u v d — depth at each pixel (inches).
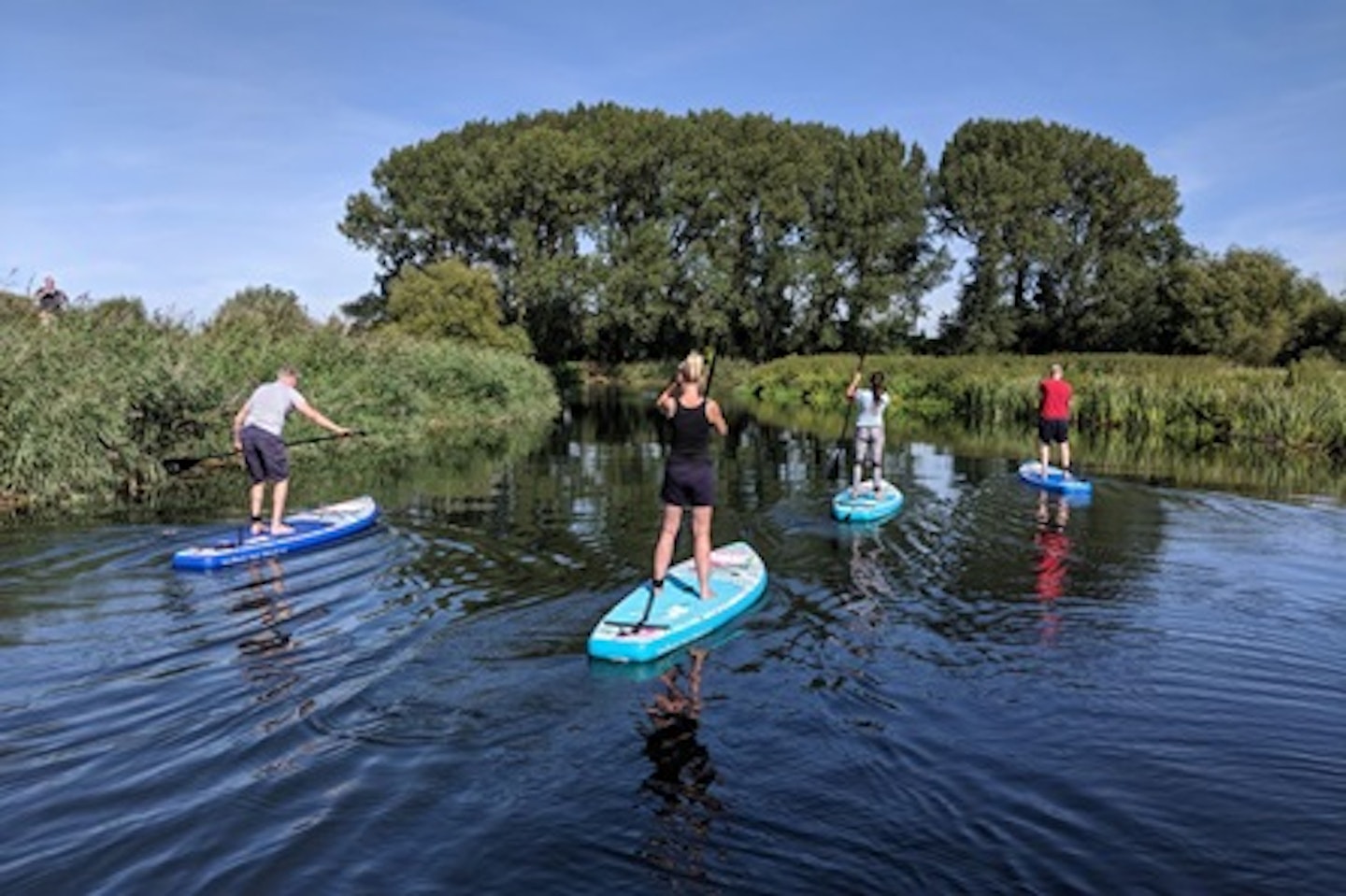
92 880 154.6
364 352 868.6
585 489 570.3
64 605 305.4
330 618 296.7
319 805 179.5
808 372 1627.7
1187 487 582.2
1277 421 846.5
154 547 389.1
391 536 422.0
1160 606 317.4
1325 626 295.9
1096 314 2052.2
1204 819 178.7
